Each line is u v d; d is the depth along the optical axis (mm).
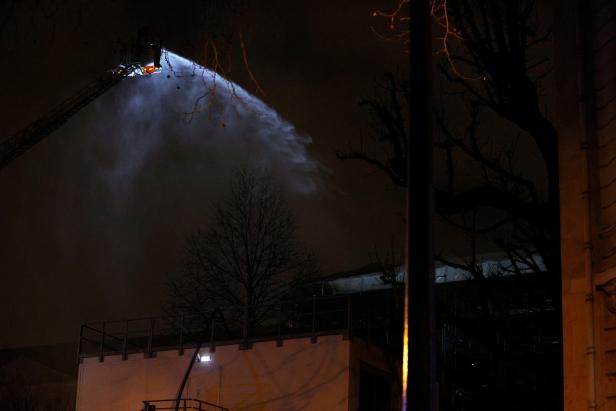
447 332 24688
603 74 11531
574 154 11562
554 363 16453
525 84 14930
